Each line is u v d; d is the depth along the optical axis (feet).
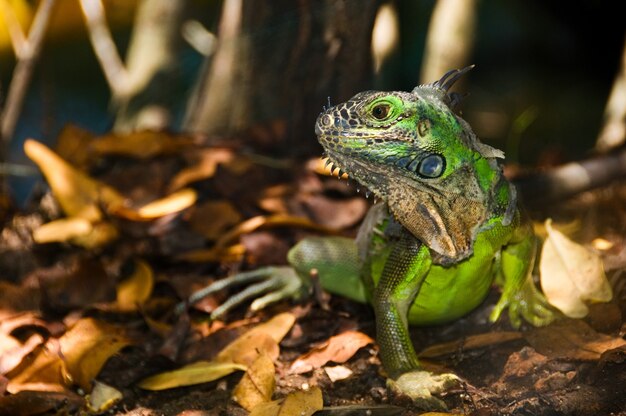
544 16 39.09
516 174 24.39
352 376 16.25
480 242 15.31
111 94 42.55
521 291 16.78
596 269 17.13
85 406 15.74
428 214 14.87
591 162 23.89
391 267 15.81
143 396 16.22
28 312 18.86
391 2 25.96
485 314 17.74
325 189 22.84
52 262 21.21
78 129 24.52
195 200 22.71
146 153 23.70
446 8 29.30
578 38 38.81
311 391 14.79
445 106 14.46
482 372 15.79
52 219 22.59
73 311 19.21
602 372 14.80
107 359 16.88
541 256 17.52
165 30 31.94
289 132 25.35
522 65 40.11
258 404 14.74
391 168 14.48
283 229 21.26
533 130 36.96
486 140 36.19
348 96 24.76
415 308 16.61
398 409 14.57
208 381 16.22
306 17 24.50
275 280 19.29
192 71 35.53
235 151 24.17
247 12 25.61
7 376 16.14
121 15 39.73
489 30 40.16
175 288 19.60
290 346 17.56
